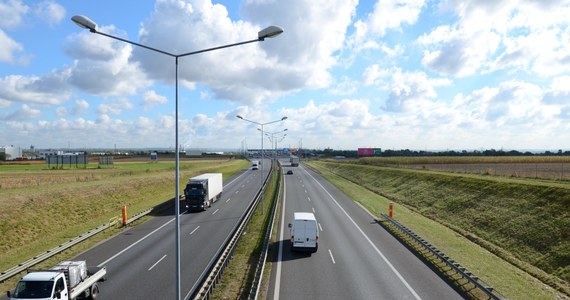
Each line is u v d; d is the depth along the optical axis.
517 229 29.08
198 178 44.78
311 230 25.08
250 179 81.81
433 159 106.00
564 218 27.00
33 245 27.66
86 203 40.12
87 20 13.91
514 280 20.38
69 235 30.67
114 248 26.47
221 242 28.14
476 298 17.77
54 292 15.41
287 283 19.66
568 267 21.80
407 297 17.88
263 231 31.62
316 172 102.25
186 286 19.06
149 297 17.62
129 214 39.25
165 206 45.38
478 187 42.44
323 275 20.95
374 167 90.88
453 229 33.88
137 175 65.56
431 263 23.20
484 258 24.47
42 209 34.09
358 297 17.84
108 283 19.50
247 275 20.58
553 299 18.05
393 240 29.14
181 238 29.44
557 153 142.25
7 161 104.62
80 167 81.12
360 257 24.53
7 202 32.28
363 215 39.78
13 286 19.19
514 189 36.69
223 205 47.16
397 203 50.19
